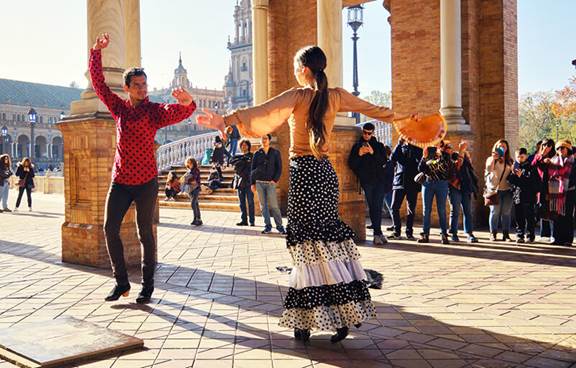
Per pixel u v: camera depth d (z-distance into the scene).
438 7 13.87
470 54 12.96
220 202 18.06
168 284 6.24
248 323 4.64
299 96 3.92
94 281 6.45
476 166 13.23
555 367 3.60
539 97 49.19
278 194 16.16
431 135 4.21
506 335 4.29
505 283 6.30
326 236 3.92
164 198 20.20
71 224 7.80
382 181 9.74
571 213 9.60
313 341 4.15
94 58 5.32
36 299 5.54
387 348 3.98
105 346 3.91
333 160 9.82
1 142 108.38
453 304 5.29
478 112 13.30
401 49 14.55
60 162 108.94
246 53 112.75
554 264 7.62
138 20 10.92
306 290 3.90
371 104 4.18
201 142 28.92
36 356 3.70
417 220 13.63
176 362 3.69
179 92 5.30
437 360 3.73
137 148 5.36
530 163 10.02
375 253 8.69
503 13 12.98
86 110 7.52
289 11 16.70
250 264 7.57
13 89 117.88
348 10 26.58
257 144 15.23
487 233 11.66
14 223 14.01
